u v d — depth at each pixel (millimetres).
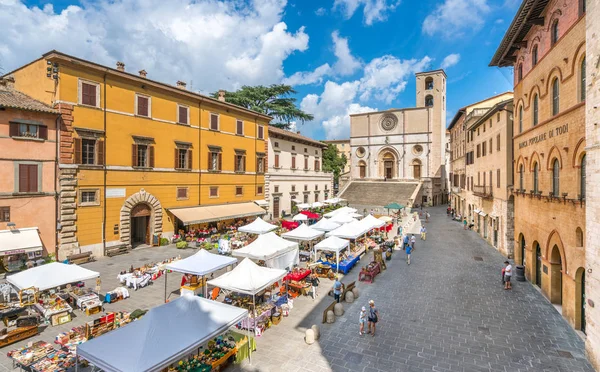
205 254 17938
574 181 14289
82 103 23828
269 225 29750
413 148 71562
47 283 14203
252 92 56906
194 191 32812
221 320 10539
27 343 12719
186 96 31625
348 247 24547
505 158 26734
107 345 8781
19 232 20844
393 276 21609
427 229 39969
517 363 11680
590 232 11789
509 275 18906
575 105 13984
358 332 13977
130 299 17094
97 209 24766
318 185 56531
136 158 27406
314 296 17578
